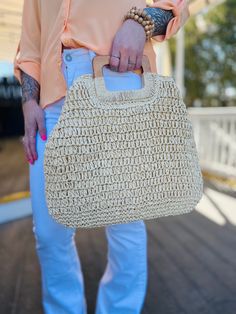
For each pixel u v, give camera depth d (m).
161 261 2.25
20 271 2.14
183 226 2.95
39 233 1.22
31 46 1.20
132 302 1.38
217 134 5.02
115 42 0.98
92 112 0.95
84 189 0.96
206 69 12.93
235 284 1.95
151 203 1.01
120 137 0.97
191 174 1.06
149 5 1.08
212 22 12.16
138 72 1.04
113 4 1.01
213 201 3.73
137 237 1.31
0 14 3.11
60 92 1.08
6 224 3.04
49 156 0.95
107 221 1.00
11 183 4.71
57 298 1.33
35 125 1.14
